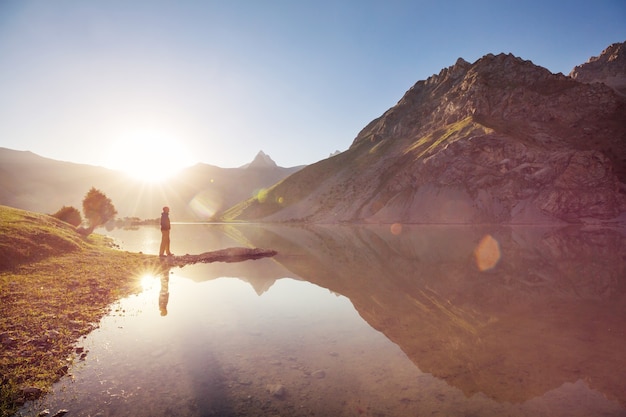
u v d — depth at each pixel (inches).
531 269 740.7
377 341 334.6
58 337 340.2
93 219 3058.6
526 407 215.8
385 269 792.3
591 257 917.8
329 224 4340.6
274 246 1392.7
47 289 494.3
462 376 259.9
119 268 715.4
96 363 287.6
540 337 339.6
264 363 286.7
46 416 213.3
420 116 6254.9
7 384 249.0
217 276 707.4
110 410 219.3
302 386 247.8
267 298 518.6
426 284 612.1
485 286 584.4
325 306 469.4
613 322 384.8
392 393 236.8
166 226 932.6
